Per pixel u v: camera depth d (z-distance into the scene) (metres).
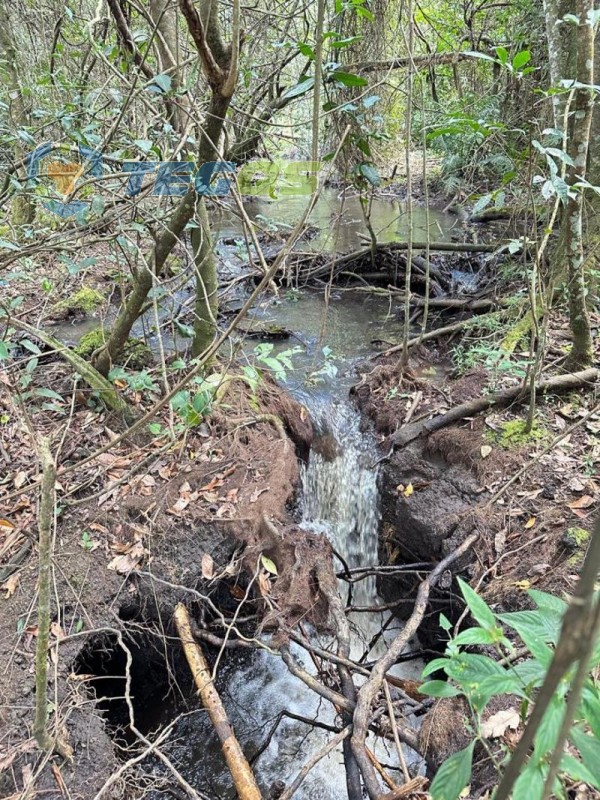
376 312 5.99
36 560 2.90
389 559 3.70
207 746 3.07
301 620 2.86
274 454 3.63
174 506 3.24
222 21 4.81
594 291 4.45
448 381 4.47
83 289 5.60
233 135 4.95
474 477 3.46
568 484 3.14
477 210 3.10
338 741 2.26
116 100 3.31
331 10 5.16
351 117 4.20
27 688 2.39
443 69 7.70
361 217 8.61
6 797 2.07
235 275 6.31
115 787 2.21
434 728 2.29
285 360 3.00
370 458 4.05
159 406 2.63
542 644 1.03
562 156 2.50
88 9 5.82
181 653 3.10
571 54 4.29
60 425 3.62
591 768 0.92
